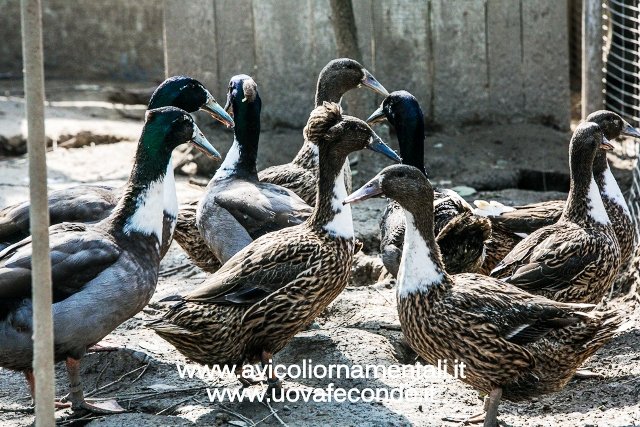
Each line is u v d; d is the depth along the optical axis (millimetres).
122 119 14570
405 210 6598
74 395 6785
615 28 12867
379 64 13258
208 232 8328
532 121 13484
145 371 7434
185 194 11375
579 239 7660
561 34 13281
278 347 7164
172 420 6594
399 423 6543
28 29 4977
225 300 6789
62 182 11789
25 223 7809
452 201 8227
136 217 6945
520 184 12039
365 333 7832
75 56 17562
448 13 13180
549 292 7566
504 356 6410
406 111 9188
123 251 6793
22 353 6555
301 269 6988
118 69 17500
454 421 6625
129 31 17375
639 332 7766
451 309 6441
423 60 13258
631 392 6887
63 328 6527
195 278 9242
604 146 7898
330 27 13125
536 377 6535
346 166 9172
